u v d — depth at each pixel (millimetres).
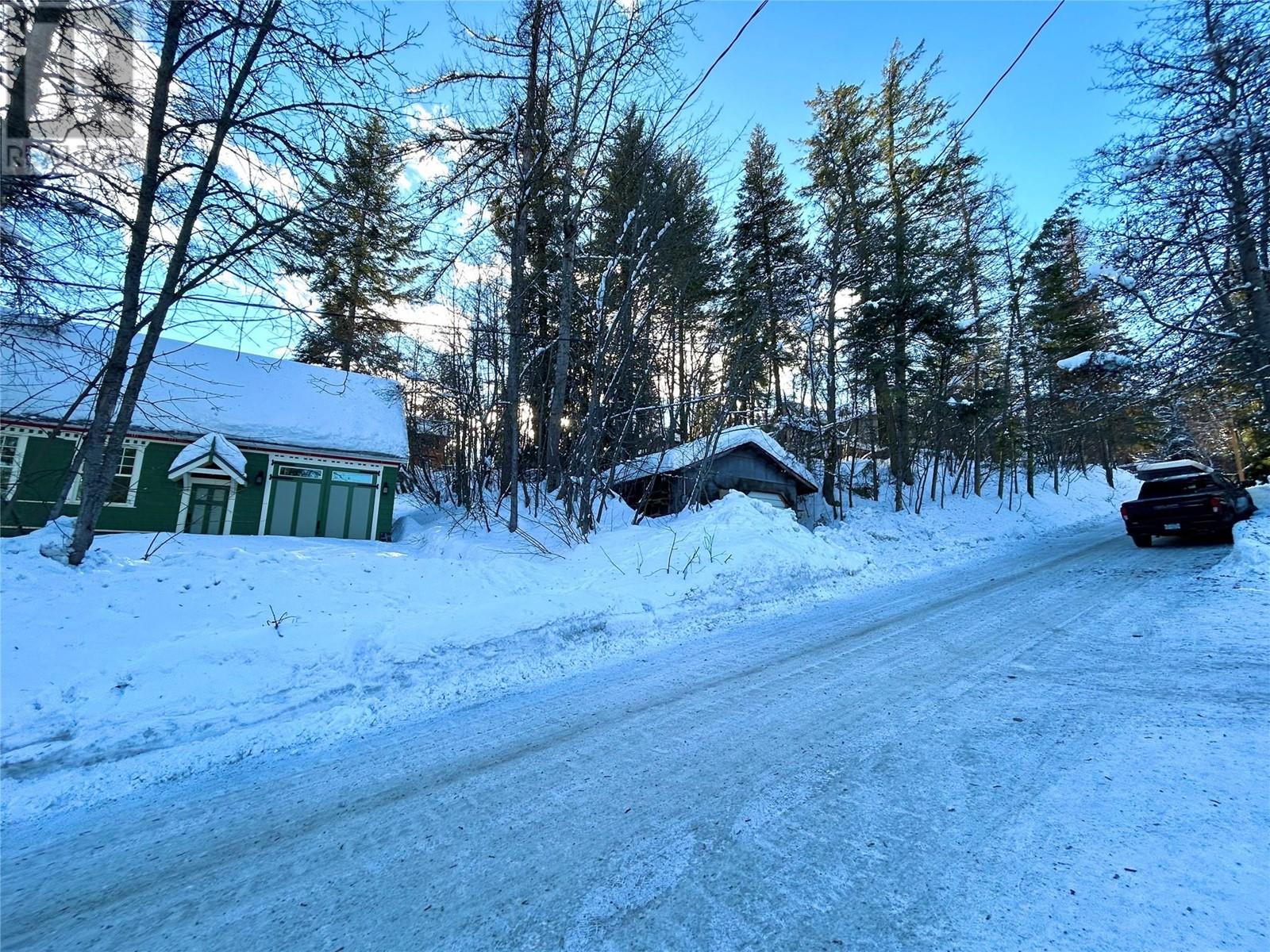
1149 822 2463
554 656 5891
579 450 12859
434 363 16000
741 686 4723
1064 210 12391
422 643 5766
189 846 2756
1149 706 3730
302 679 5000
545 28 11883
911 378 21672
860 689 4477
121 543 7957
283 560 7590
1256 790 2625
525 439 17125
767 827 2629
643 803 2928
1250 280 8945
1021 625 6145
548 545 10555
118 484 12711
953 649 5414
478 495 13680
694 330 17656
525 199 12242
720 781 3115
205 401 14422
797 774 3133
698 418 18141
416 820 2883
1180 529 10539
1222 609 5914
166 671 4750
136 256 6742
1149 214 9195
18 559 5809
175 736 4023
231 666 4988
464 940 2025
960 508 21438
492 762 3539
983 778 2961
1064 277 14961
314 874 2467
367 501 15141
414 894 2299
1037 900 2041
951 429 23859
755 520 10906
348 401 16641
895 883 2193
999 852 2340
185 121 6691
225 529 13703
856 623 6766
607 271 12570
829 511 20344
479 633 6133
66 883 2486
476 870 2436
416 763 3592
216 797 3266
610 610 7191
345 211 7711
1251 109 8250
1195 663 4477
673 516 13297
